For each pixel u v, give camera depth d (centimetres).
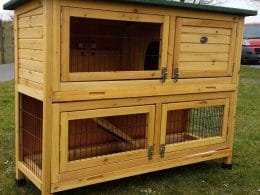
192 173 402
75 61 394
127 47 427
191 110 456
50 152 296
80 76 299
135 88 332
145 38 407
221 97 401
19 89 346
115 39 422
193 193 351
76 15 288
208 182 380
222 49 390
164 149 363
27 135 361
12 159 423
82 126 405
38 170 330
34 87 312
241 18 399
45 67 282
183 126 466
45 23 277
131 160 344
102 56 415
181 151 378
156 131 355
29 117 361
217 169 417
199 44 369
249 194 354
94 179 323
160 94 349
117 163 336
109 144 418
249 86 1038
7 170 392
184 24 353
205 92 383
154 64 404
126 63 431
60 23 282
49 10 276
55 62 285
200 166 425
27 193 340
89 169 319
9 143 482
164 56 346
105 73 313
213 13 372
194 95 376
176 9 344
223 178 391
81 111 305
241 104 791
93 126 412
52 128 293
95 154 400
